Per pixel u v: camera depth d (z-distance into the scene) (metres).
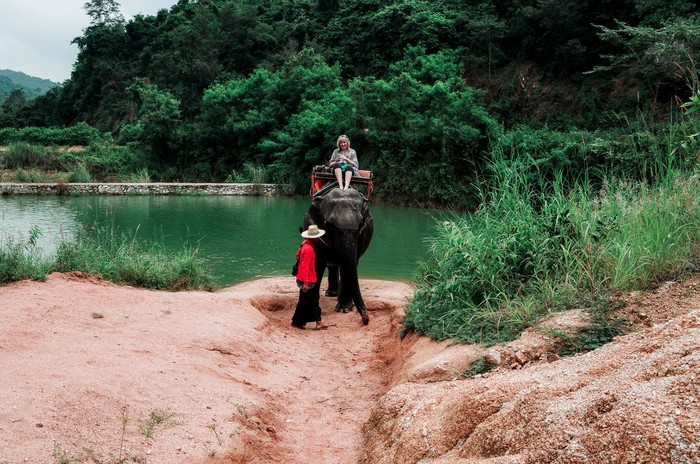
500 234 7.15
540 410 3.16
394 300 10.47
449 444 3.78
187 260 11.17
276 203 28.88
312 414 5.80
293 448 4.98
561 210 6.84
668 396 2.55
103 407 4.52
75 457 3.76
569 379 3.42
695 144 6.75
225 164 40.91
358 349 8.06
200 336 6.97
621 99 30.62
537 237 6.84
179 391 5.19
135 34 72.31
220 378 5.86
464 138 28.42
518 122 33.59
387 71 41.94
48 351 5.63
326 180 11.23
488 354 5.37
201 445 4.33
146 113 41.44
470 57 38.53
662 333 3.30
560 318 5.59
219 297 9.04
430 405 4.46
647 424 2.45
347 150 11.12
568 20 33.22
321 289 12.17
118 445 4.06
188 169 41.50
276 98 39.81
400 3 44.81
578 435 2.76
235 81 44.16
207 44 54.59
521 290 6.54
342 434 5.34
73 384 4.79
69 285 8.64
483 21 37.91
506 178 7.86
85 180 38.28
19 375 4.86
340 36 47.69
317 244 9.47
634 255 6.04
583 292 6.04
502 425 3.32
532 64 36.81
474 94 32.56
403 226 21.00
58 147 48.88
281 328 8.77
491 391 3.77
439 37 40.06
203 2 65.12
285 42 54.38
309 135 33.84
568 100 33.47
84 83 73.31
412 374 5.58
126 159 43.22
